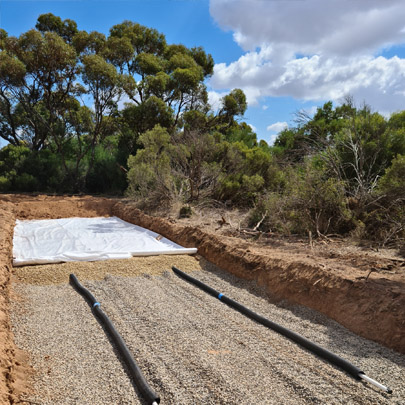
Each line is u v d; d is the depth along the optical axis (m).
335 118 17.83
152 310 5.41
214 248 8.16
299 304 5.66
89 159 22.56
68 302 5.73
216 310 5.57
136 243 9.67
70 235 10.62
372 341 4.46
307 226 8.87
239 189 13.17
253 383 3.63
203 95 23.27
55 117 22.14
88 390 3.46
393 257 6.72
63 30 23.66
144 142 14.90
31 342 4.32
